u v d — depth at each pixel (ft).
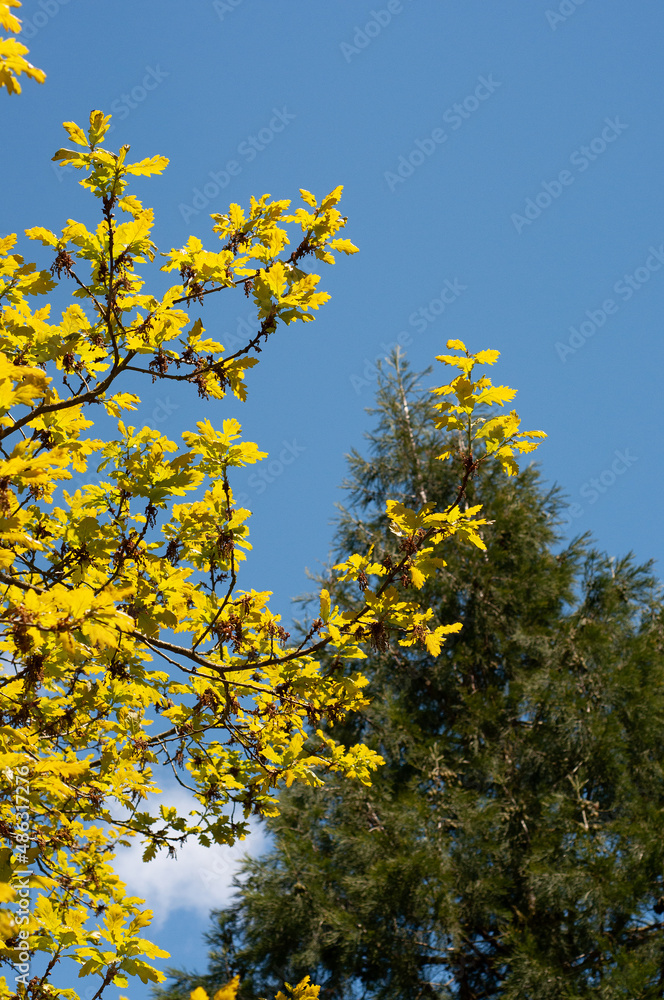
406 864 28.71
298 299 13.23
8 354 13.28
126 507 14.61
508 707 36.50
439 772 34.14
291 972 33.04
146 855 15.71
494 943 32.68
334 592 36.78
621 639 38.40
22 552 13.75
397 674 38.73
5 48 8.09
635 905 28.86
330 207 14.08
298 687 14.55
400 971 30.73
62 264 12.92
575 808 31.99
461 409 12.92
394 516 13.30
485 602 38.14
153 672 15.14
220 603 14.87
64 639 9.27
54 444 13.10
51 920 12.13
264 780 16.05
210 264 13.34
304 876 33.04
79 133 12.41
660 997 26.20
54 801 14.20
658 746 35.50
